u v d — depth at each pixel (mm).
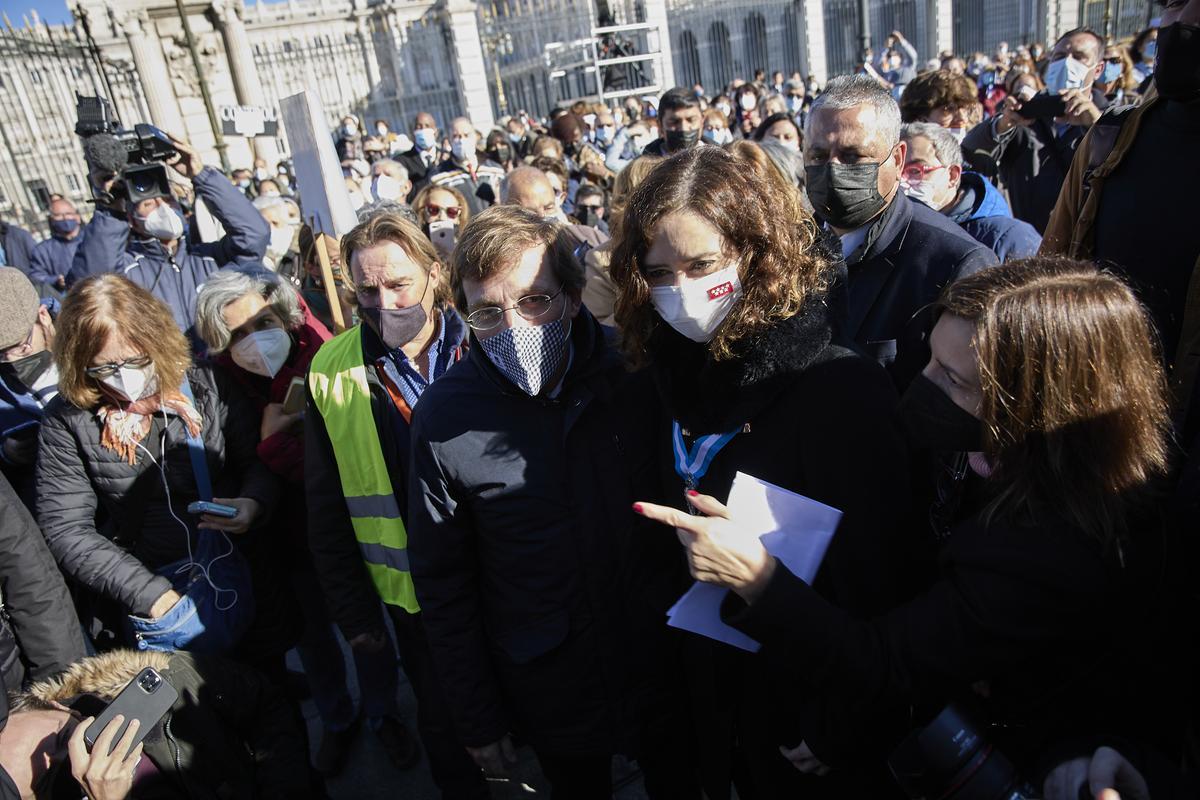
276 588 2377
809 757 1491
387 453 2031
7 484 1976
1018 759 1209
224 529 2105
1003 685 1228
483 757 1803
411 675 2219
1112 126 1942
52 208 6770
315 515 2152
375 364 2035
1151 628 1097
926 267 2072
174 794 1569
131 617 2037
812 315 1345
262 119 5059
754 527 1326
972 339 1108
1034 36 18625
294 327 2527
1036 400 1058
